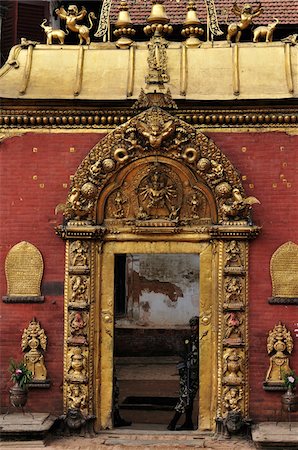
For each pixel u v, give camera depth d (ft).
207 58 63.72
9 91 61.93
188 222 60.85
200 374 60.59
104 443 58.08
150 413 72.18
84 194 60.18
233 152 61.00
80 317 60.23
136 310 102.32
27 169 61.77
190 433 60.13
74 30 65.62
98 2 101.81
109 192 61.11
